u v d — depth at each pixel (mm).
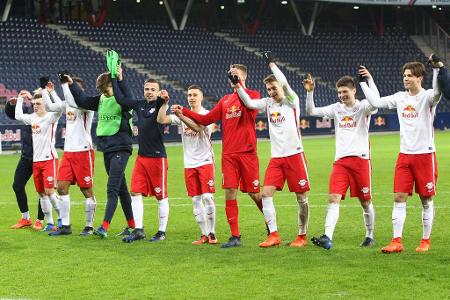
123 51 48562
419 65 9930
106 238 11516
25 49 44594
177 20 53812
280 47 55438
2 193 18594
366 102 10336
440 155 29047
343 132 10430
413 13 60906
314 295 7594
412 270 8664
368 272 8609
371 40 59344
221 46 53125
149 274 8727
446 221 12688
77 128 11875
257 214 14055
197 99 11266
